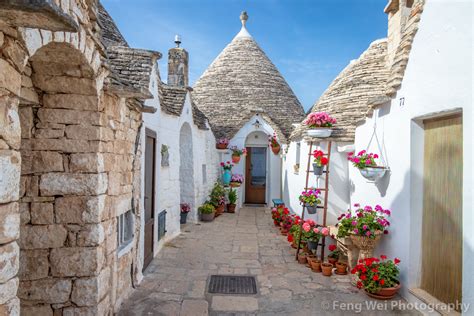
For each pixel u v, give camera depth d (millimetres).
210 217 9617
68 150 3145
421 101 3775
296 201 8539
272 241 7359
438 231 3699
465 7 3066
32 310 3117
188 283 4762
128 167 4285
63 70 2918
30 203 3111
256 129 12133
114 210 3721
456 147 3441
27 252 3107
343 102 6809
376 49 7254
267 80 14398
